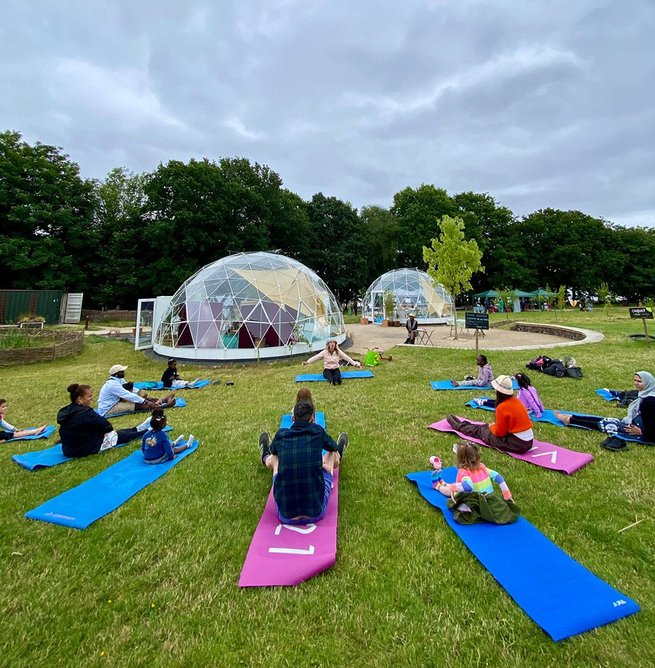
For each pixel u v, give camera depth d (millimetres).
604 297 37875
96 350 17438
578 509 3576
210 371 11961
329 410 7031
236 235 36031
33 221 31141
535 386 8266
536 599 2467
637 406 5328
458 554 2975
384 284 32125
